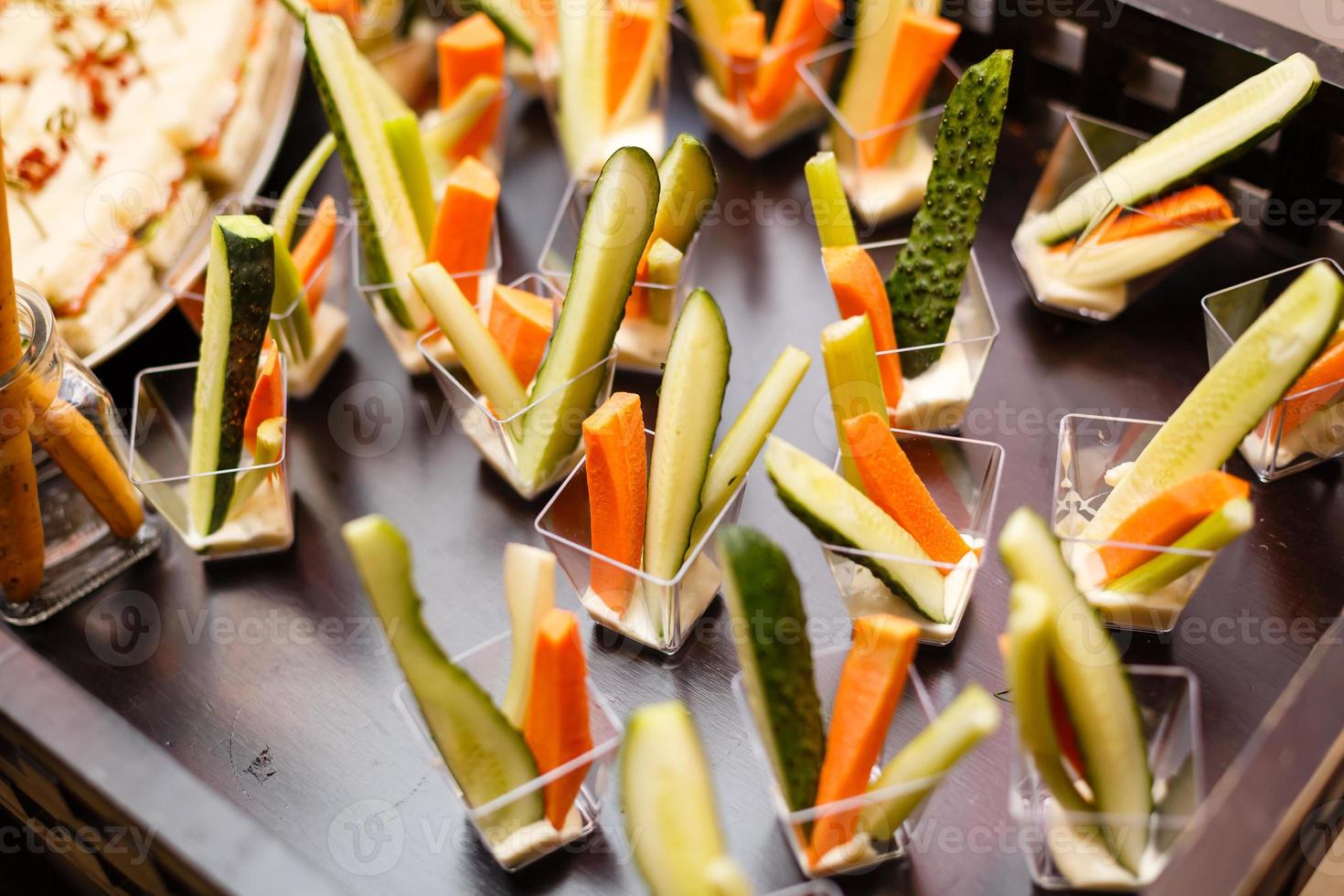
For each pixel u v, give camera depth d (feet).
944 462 2.05
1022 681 1.70
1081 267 2.29
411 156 2.30
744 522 2.18
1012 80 2.56
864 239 2.49
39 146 2.36
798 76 2.50
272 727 2.05
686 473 1.98
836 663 1.95
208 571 2.19
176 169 2.40
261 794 2.00
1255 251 2.38
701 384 1.97
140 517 2.16
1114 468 2.10
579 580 2.07
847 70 2.43
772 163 2.57
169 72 2.45
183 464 2.20
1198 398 1.98
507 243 2.52
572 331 2.09
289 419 2.33
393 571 1.74
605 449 1.94
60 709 1.88
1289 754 1.78
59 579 2.13
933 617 2.00
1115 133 2.30
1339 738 1.79
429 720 1.80
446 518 2.22
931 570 1.99
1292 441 2.12
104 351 2.25
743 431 2.02
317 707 2.06
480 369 2.14
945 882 1.89
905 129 2.41
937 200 2.14
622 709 2.04
